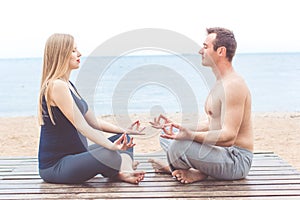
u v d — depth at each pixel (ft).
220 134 10.42
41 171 11.27
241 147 11.21
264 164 12.98
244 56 165.68
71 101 10.55
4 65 147.43
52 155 11.07
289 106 42.57
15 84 74.38
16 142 26.91
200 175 11.09
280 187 10.56
